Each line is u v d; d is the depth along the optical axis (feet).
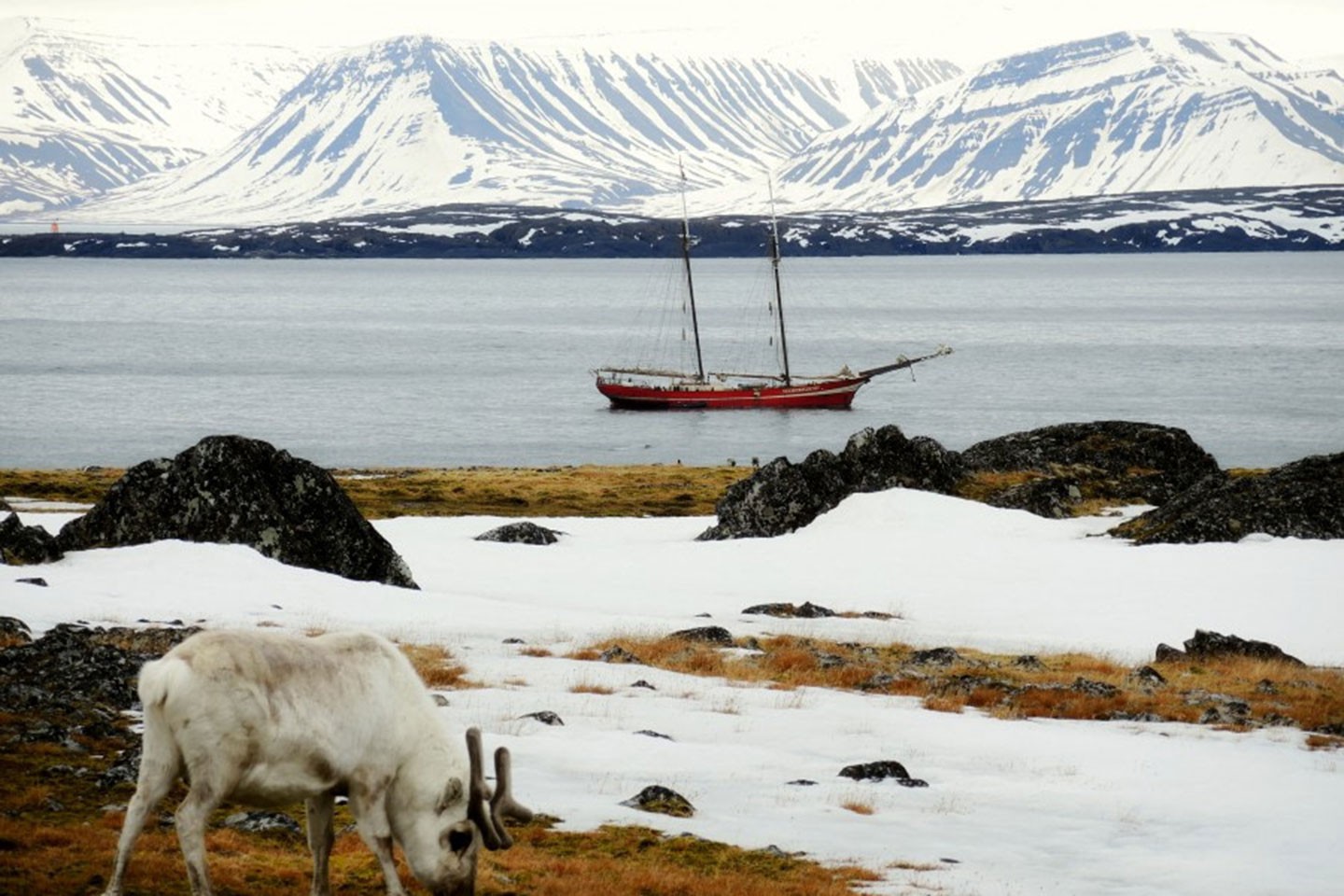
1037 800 222.48
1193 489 588.09
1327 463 580.30
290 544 447.01
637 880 158.40
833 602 469.98
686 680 312.09
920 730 272.31
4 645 291.17
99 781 184.44
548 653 339.77
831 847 188.44
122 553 424.46
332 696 120.37
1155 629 425.69
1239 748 265.75
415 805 123.85
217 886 141.79
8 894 132.67
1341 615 435.12
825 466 646.74
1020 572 506.48
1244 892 175.63
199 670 115.55
